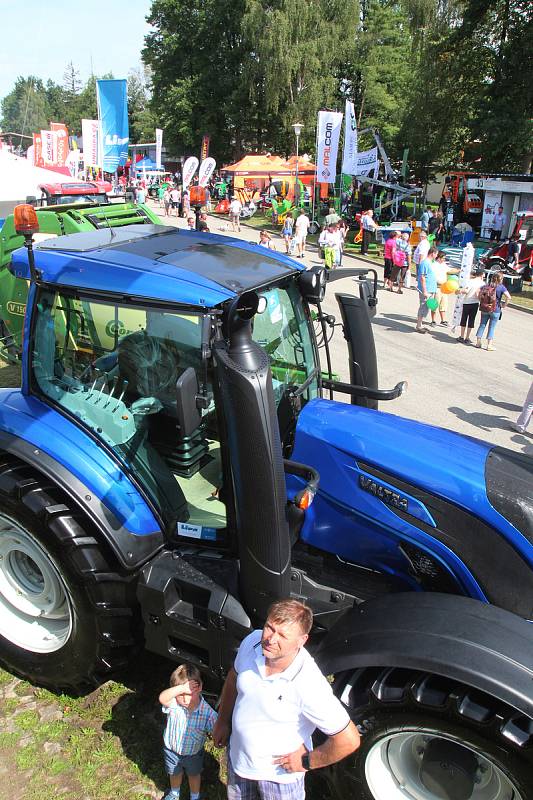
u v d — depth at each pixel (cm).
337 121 2139
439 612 248
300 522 298
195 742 259
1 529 338
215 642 279
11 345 682
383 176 3072
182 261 308
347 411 319
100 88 2100
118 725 319
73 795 283
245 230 2659
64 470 296
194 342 272
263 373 238
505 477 282
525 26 2466
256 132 4647
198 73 4694
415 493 284
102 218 898
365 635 249
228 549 297
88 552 298
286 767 219
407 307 1424
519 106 2567
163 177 4422
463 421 779
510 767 220
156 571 294
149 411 300
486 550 275
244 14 4091
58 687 335
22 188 1475
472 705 224
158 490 306
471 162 3138
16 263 321
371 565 314
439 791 252
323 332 387
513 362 1033
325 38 3894
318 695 210
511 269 1712
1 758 301
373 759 253
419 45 3191
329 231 1678
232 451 245
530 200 2225
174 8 4569
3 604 353
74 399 310
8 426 314
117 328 296
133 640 315
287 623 205
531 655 228
